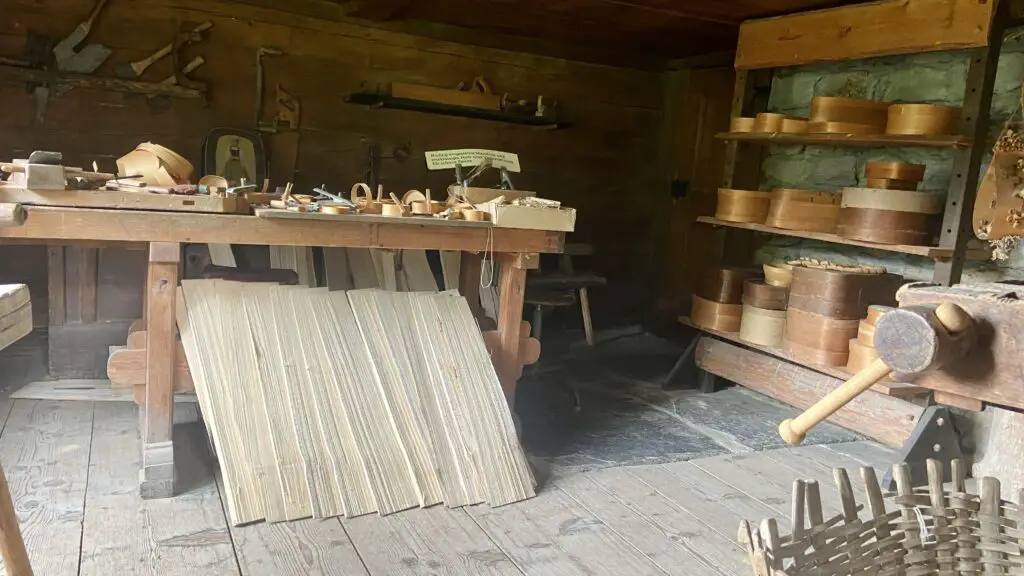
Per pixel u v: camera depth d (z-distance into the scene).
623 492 2.70
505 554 2.21
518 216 2.85
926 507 1.50
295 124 4.05
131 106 3.69
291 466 2.38
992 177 2.72
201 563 2.03
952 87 3.48
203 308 2.53
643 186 5.25
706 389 4.07
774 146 4.35
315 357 2.58
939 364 1.13
